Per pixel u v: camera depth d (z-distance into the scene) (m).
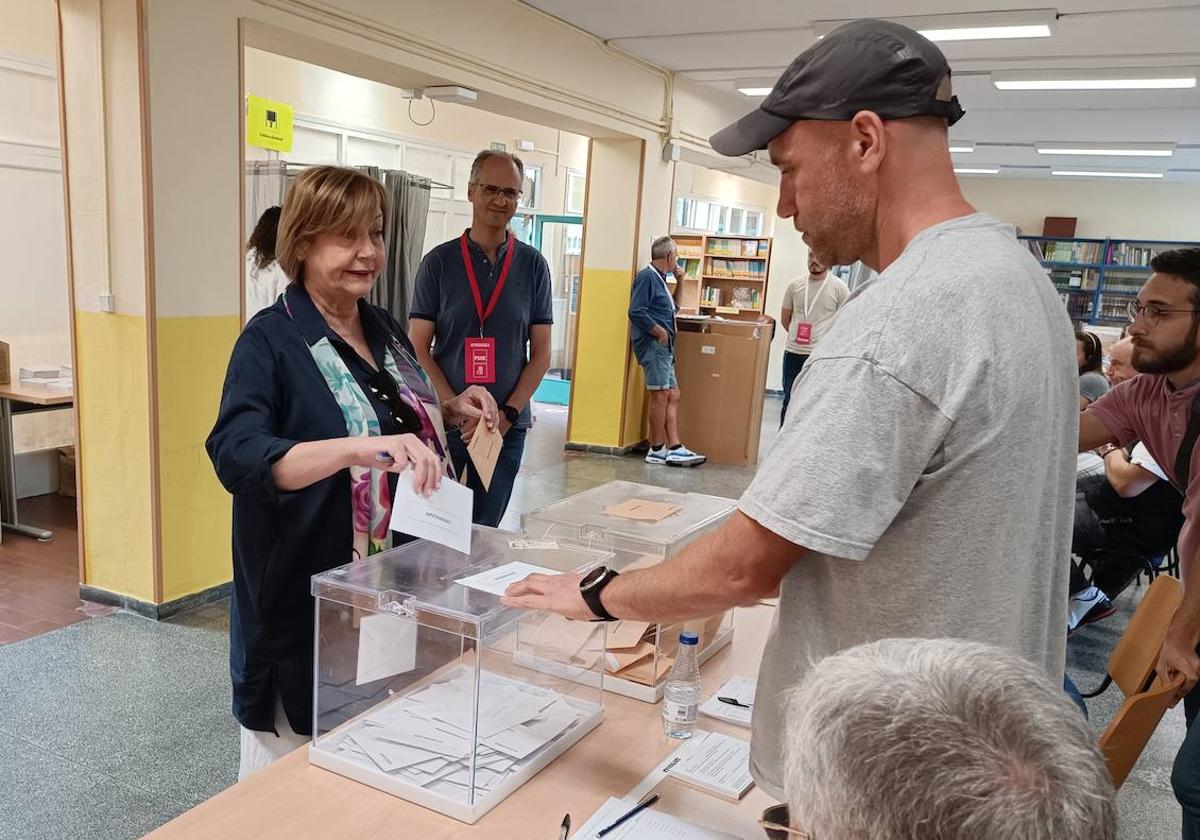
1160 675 1.84
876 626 0.94
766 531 0.92
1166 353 1.97
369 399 1.66
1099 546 3.54
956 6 4.60
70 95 3.13
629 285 6.73
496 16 4.78
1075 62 5.54
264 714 1.62
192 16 3.15
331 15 3.75
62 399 4.16
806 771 0.60
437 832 1.11
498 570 1.40
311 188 1.61
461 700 1.30
